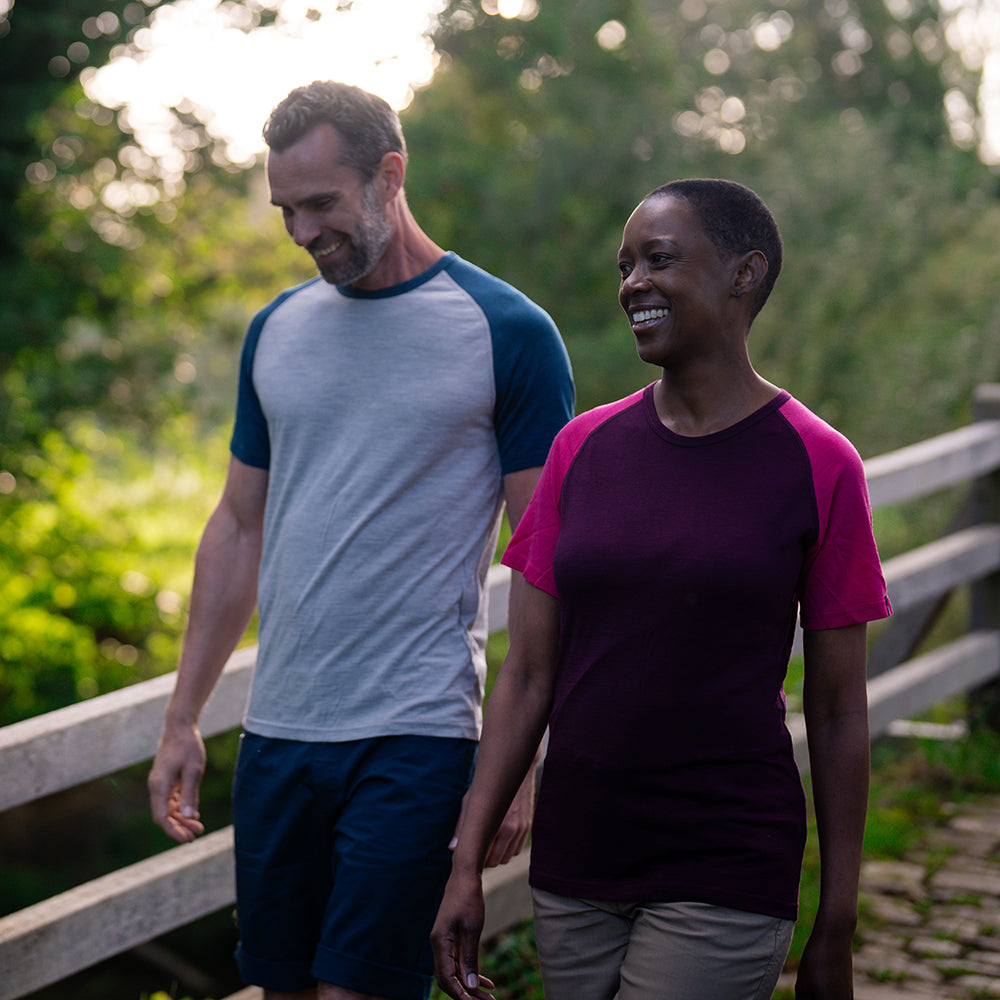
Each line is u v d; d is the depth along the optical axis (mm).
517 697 1819
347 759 2084
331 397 2145
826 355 11367
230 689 2609
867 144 13453
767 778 1617
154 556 12414
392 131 2105
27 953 2299
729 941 1590
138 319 11820
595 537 1653
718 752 1610
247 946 2238
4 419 10148
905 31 20250
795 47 20203
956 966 3033
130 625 11766
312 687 2113
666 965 1604
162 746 2305
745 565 1584
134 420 12508
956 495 8828
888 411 10445
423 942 2059
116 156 11242
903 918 3305
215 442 13930
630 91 16781
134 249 11586
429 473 2113
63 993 8812
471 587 2148
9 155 10125
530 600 1803
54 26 9703
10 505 10984
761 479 1619
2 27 9938
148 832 11062
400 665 2084
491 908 2918
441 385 2109
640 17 17266
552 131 15820
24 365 10672
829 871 1645
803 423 1646
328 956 2039
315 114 2041
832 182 12719
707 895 1596
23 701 10539
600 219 16094
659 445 1670
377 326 2145
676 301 1633
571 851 1686
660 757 1624
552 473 1781
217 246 12930
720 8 20234
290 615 2139
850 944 1635
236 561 2350
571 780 1678
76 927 2373
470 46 16984
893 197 12641
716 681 1609
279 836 2164
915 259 11906
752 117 17109
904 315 11492
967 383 10055
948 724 4773
